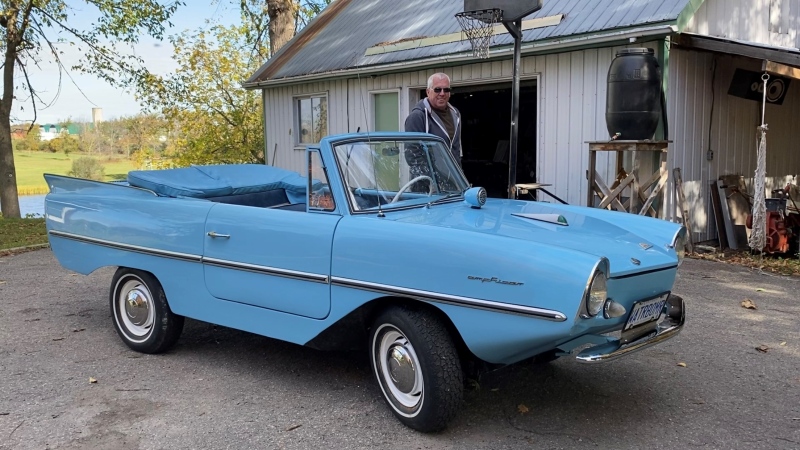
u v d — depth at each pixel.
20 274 7.47
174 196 4.57
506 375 4.09
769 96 9.33
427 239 3.16
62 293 6.50
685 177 8.34
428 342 3.15
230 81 19.08
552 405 3.64
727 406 3.61
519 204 4.21
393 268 3.26
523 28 8.91
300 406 3.68
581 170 8.64
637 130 7.38
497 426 3.38
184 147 19.47
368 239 3.36
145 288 4.59
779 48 7.39
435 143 4.39
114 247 4.64
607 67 8.19
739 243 8.67
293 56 13.66
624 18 7.87
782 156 10.33
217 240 4.05
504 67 9.31
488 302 2.95
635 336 3.23
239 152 19.39
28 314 5.71
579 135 8.60
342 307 3.47
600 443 3.19
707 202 8.77
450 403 3.17
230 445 3.23
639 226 3.81
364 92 11.65
